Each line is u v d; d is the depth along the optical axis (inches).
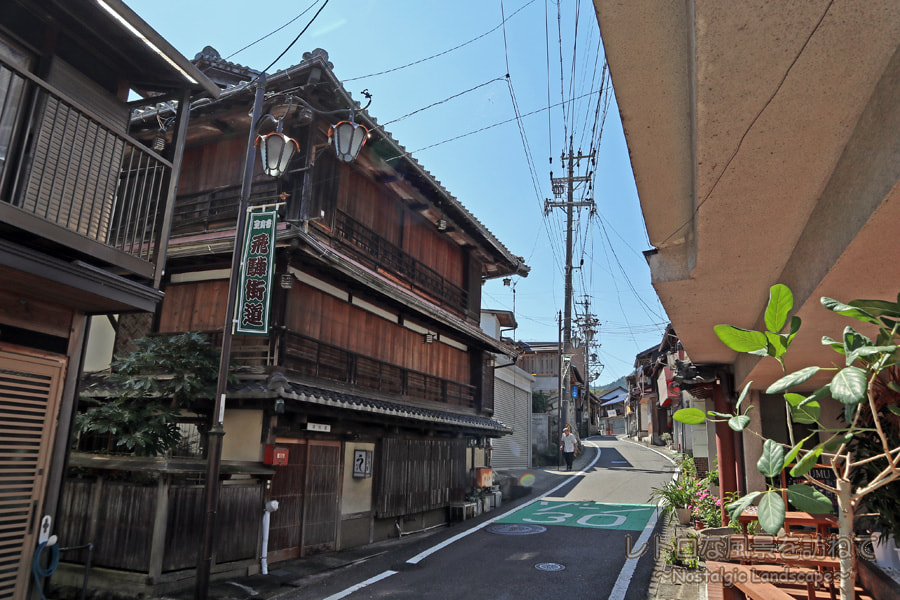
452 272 700.0
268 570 362.9
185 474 320.8
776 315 80.7
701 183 129.8
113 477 327.3
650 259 203.5
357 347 494.9
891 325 81.4
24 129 231.1
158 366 372.5
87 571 268.1
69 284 216.1
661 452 1316.4
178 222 468.4
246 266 378.0
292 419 401.7
